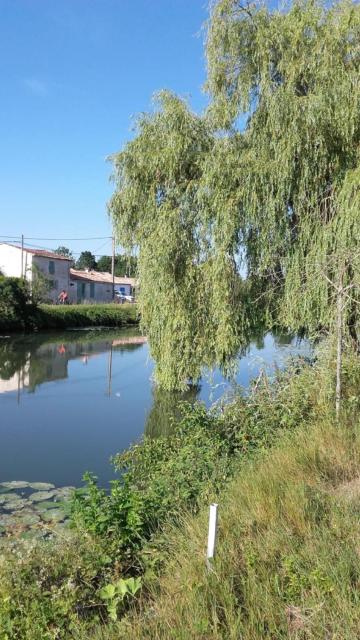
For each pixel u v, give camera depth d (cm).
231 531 373
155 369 1412
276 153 977
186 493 512
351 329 952
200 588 306
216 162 1022
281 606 281
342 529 348
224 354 1122
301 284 1008
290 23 1013
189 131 1108
